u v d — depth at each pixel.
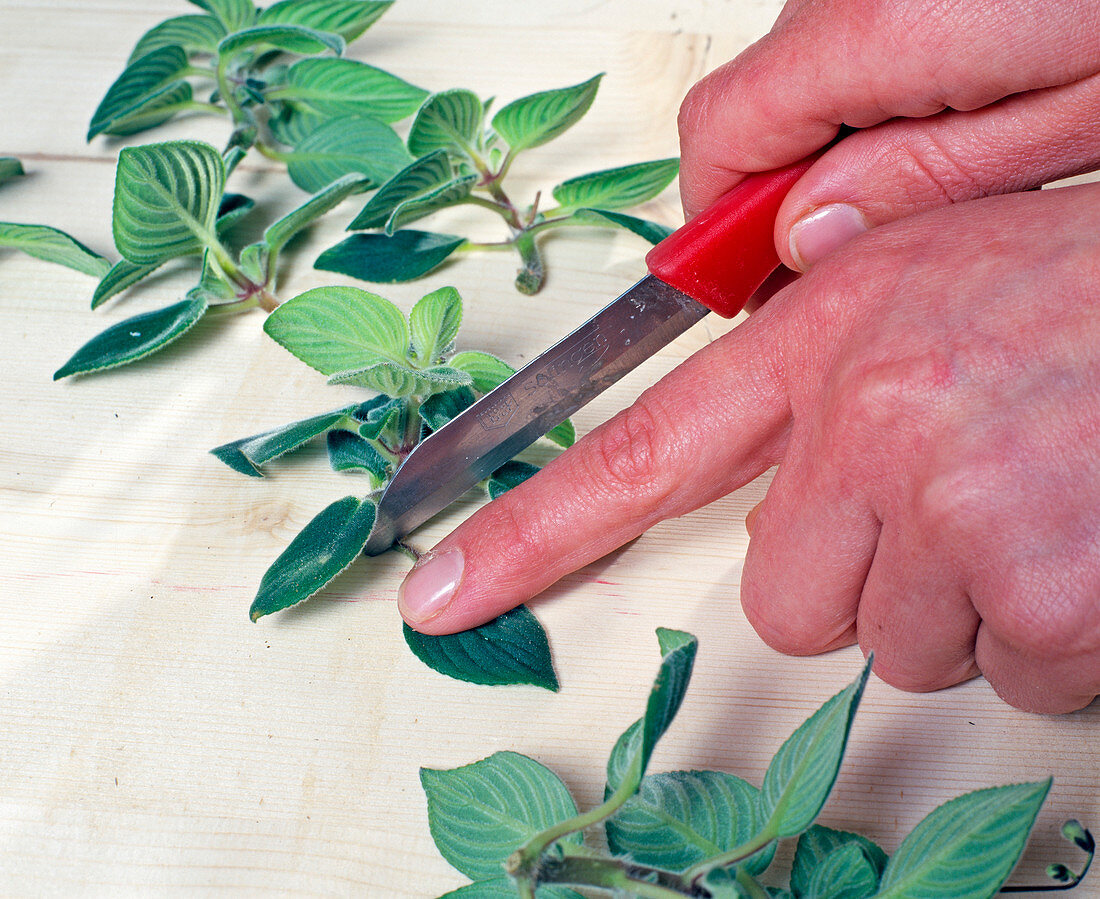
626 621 0.66
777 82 0.62
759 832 0.47
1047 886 0.53
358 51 1.00
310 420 0.67
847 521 0.55
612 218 0.80
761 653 0.64
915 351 0.52
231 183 0.91
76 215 0.89
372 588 0.67
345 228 0.86
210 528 0.70
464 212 0.88
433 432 0.67
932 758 0.59
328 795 0.59
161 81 0.93
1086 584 0.47
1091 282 0.51
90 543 0.69
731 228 0.65
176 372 0.78
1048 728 0.59
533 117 0.78
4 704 0.63
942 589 0.52
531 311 0.80
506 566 0.62
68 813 0.58
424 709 0.62
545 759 0.60
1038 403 0.49
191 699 0.62
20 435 0.75
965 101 0.61
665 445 0.61
